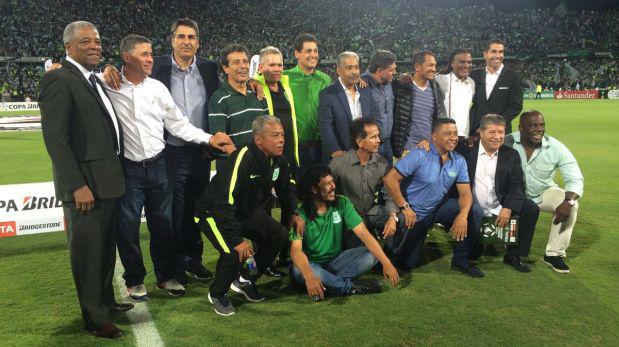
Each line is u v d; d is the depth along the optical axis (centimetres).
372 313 334
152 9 4019
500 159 431
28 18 3481
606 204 636
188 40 378
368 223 439
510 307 343
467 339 297
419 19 5053
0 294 369
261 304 353
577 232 524
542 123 429
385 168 439
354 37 4559
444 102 550
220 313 335
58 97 269
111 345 293
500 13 5222
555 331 307
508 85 534
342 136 471
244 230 351
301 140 490
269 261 367
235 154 335
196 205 350
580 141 1259
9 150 1128
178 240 390
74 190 275
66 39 283
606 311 336
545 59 4591
